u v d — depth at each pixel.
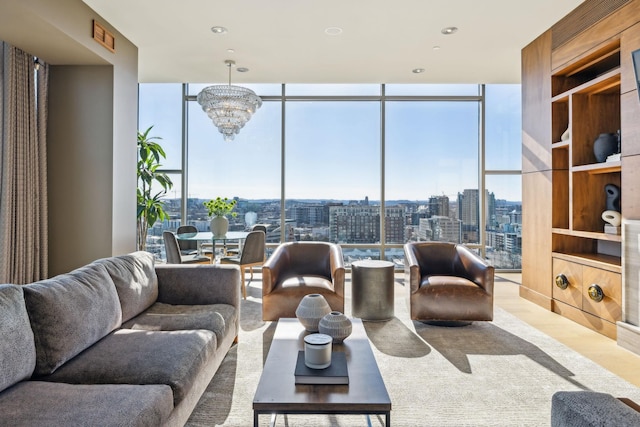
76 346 1.88
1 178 3.51
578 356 2.89
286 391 1.60
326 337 1.83
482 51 4.66
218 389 2.37
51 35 3.32
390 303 3.77
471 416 2.09
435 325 3.62
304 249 4.13
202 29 4.07
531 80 4.43
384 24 3.97
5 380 1.52
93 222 4.00
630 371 2.64
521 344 3.14
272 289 3.54
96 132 4.00
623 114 3.12
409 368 2.68
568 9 3.69
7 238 3.53
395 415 2.10
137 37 4.25
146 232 5.68
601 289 3.37
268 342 3.17
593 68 3.85
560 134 4.08
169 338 2.15
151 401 1.50
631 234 3.03
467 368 2.68
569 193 3.87
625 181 3.10
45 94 3.92
